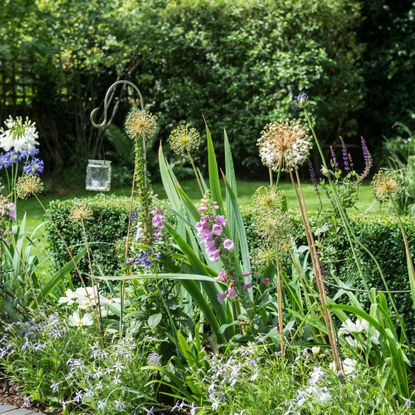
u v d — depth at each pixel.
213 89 11.29
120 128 11.95
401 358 3.14
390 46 12.34
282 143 3.01
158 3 11.90
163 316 3.77
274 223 3.10
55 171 11.32
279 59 10.74
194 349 3.74
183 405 3.43
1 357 3.80
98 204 5.28
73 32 11.25
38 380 3.72
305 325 3.77
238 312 3.80
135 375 3.51
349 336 3.75
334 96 11.15
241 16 11.25
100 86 11.92
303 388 3.00
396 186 3.23
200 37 11.33
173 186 4.14
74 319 4.05
